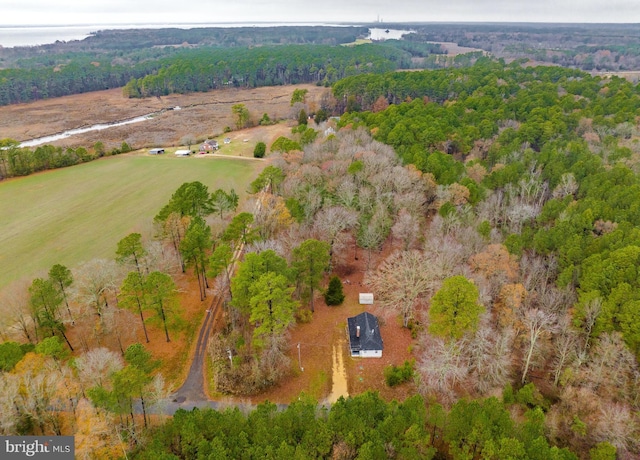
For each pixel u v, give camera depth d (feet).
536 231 267.59
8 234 292.20
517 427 137.80
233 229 217.77
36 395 135.54
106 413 134.82
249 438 132.57
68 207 334.24
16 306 197.47
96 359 151.94
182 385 181.27
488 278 205.36
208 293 235.20
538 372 185.47
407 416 137.59
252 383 180.34
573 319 187.83
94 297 195.11
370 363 194.80
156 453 124.06
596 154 337.52
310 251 206.39
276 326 180.45
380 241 257.96
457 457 135.03
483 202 278.46
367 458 123.24
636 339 168.14
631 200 256.32
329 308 227.81
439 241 226.38
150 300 189.57
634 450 143.64
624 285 179.32
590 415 153.99
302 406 141.08
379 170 296.10
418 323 213.66
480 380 173.27
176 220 233.76
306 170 296.10
